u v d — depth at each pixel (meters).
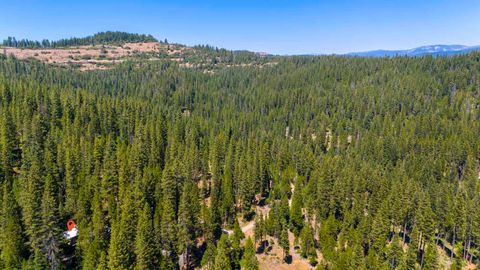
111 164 85.50
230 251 70.50
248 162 106.19
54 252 62.62
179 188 90.88
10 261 57.34
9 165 83.62
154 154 105.50
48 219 61.56
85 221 67.50
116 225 65.50
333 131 176.12
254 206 101.19
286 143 138.50
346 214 83.19
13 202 66.00
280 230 83.75
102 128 121.38
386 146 140.38
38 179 74.56
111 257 58.72
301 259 79.56
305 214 96.94
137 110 144.25
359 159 127.06
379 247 74.06
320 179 95.69
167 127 137.62
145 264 61.38
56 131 103.19
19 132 103.44
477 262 77.12
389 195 89.94
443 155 129.88
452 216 83.88
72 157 85.44
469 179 110.50
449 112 176.12
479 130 149.25
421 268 76.44
